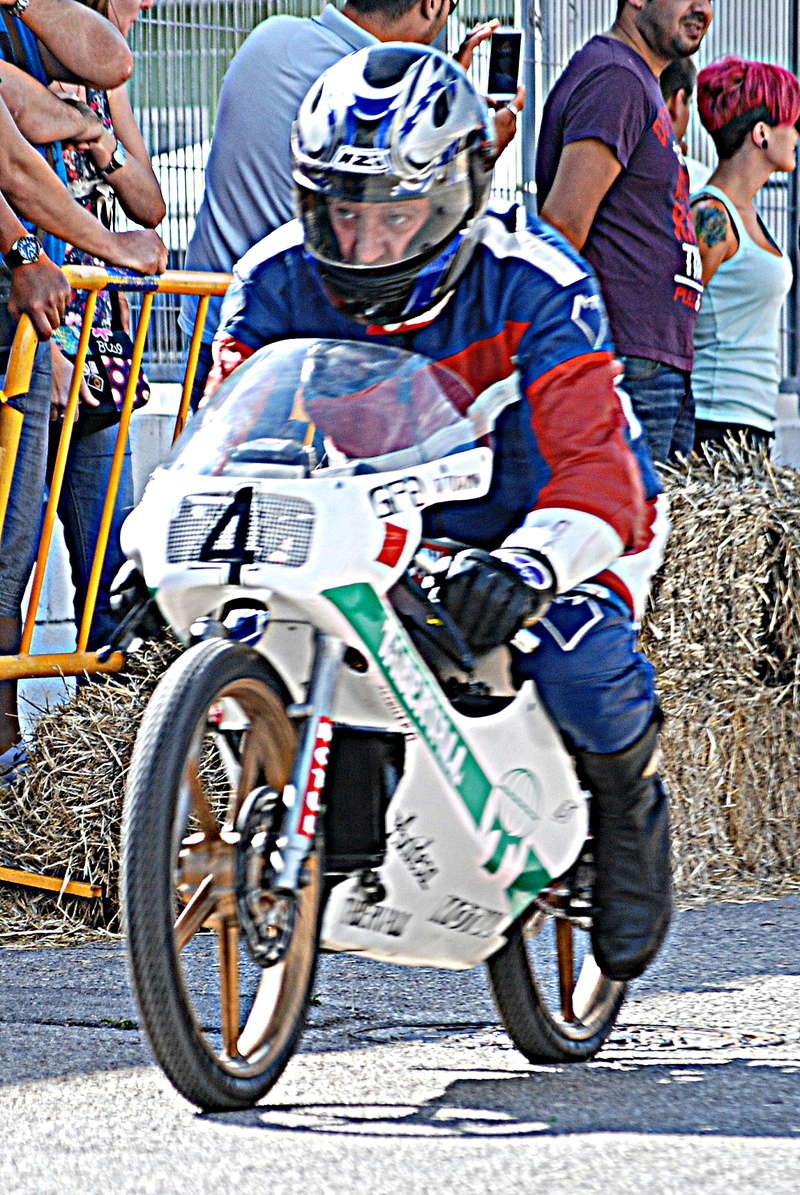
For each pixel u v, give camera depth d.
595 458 12.18
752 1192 10.24
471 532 12.62
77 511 20.48
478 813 11.80
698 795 20.67
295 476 11.21
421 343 12.36
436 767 11.52
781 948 17.42
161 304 29.69
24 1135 11.31
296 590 10.75
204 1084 11.29
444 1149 11.05
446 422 11.69
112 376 20.41
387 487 11.12
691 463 22.30
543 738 12.27
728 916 19.05
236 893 11.07
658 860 13.01
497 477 12.54
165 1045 11.09
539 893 12.63
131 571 11.70
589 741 12.39
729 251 24.86
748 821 21.30
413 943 12.05
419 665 11.34
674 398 21.70
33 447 18.55
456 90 11.73
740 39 39.25
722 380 25.03
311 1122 11.64
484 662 12.10
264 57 21.33
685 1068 13.23
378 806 11.52
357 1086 12.61
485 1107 12.09
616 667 12.38
